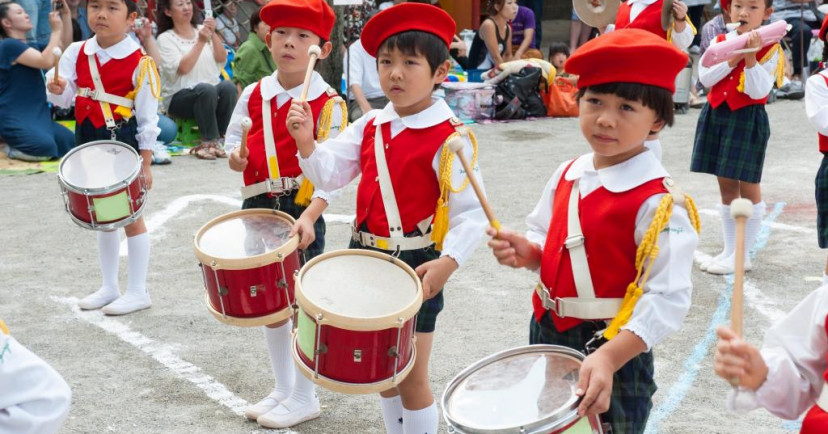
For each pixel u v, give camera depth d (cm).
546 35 1717
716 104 541
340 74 1004
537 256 269
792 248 588
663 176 249
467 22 1439
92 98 502
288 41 377
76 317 499
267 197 395
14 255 603
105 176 457
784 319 207
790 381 198
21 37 873
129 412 391
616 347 236
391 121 321
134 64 500
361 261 309
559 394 232
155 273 566
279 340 384
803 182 756
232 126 403
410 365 286
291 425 378
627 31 247
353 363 272
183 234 643
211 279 338
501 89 1084
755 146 534
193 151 906
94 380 422
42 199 742
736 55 521
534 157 876
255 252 338
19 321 492
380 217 320
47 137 868
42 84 881
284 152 384
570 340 259
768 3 534
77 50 511
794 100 1184
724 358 191
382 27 311
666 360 429
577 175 261
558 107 1095
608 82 241
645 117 243
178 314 502
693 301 500
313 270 300
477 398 237
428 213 316
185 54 905
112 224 455
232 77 995
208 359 445
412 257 317
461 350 445
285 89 387
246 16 1111
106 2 493
